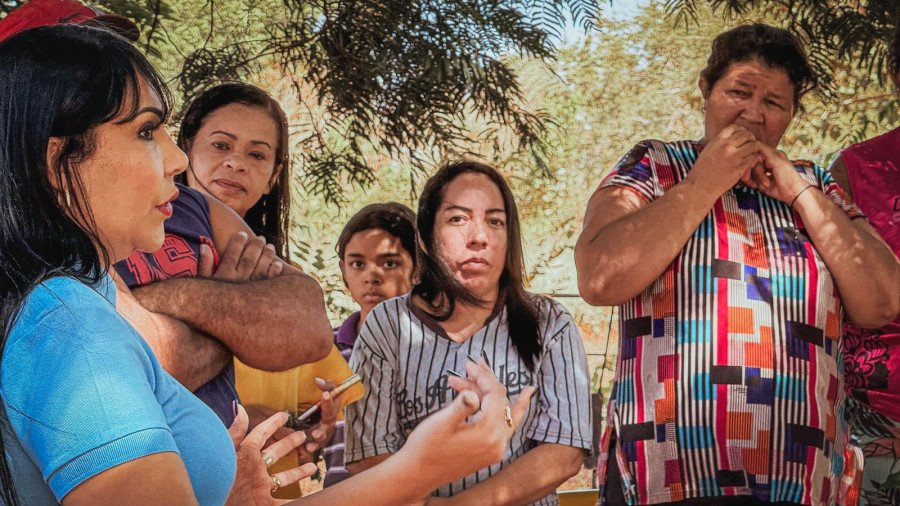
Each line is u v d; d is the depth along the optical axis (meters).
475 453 1.73
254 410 3.00
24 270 1.34
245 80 4.52
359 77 4.25
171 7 5.27
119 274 2.26
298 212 7.59
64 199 1.42
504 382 2.99
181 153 1.57
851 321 2.88
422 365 3.01
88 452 1.25
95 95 1.42
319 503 1.73
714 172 2.73
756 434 2.59
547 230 9.41
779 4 4.82
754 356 2.62
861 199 3.34
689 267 2.69
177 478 1.29
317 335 2.36
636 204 2.83
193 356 2.19
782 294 2.68
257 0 5.56
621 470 2.66
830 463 2.65
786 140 7.81
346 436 3.04
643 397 2.66
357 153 4.61
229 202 3.05
